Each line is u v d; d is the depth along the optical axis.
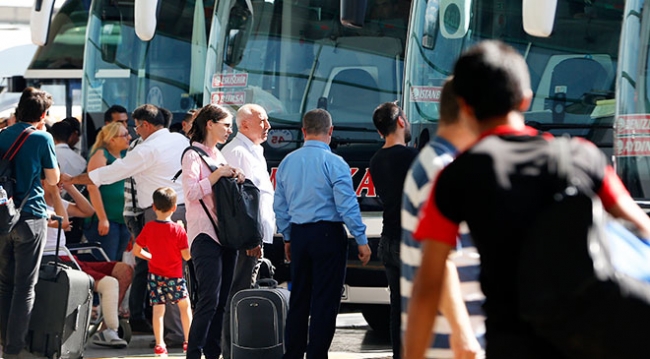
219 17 23.36
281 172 16.80
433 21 20.16
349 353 20.09
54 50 37.28
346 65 22.33
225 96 23.02
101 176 20.36
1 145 17.27
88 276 18.08
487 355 6.94
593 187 6.97
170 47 28.98
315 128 16.61
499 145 7.05
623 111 17.41
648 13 17.45
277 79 22.67
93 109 29.20
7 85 37.81
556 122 20.03
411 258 9.67
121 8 29.36
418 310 7.46
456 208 7.05
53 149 17.50
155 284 19.58
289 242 17.00
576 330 6.42
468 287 9.50
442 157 9.64
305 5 22.73
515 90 7.36
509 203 6.84
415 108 20.03
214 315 17.16
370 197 20.97
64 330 17.69
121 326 20.89
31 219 17.33
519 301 6.65
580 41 20.14
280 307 17.34
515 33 20.30
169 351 20.30
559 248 6.46
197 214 16.86
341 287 16.55
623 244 6.61
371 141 21.56
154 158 20.33
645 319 6.32
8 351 17.50
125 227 23.75
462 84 7.46
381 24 22.25
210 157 17.08
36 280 17.56
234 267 17.28
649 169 17.12
